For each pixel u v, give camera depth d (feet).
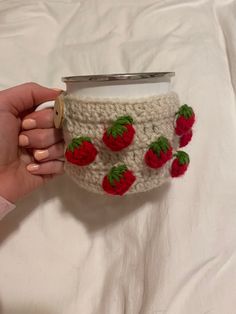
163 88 0.64
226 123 0.85
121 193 0.63
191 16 0.98
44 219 0.85
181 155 0.68
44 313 0.78
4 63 0.93
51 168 0.79
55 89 0.81
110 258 0.82
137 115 0.61
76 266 0.82
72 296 0.80
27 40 0.97
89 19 0.99
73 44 0.97
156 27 0.97
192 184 0.80
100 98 0.61
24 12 1.00
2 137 0.77
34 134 0.74
